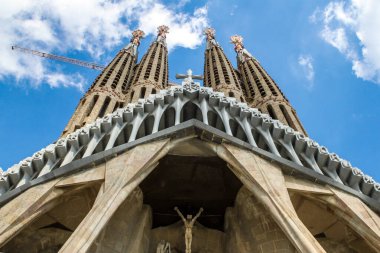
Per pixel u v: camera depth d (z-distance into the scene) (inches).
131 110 820.0
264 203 635.5
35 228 701.9
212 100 866.8
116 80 1777.8
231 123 842.8
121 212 730.2
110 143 737.0
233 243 761.0
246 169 685.3
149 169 689.0
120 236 705.6
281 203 613.0
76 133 758.5
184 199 839.1
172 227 796.6
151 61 1978.3
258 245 723.4
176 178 821.2
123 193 613.0
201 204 841.5
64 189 661.3
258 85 1854.1
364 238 636.1
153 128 775.7
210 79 1893.5
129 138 765.3
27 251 682.8
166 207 840.9
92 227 545.0
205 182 827.4
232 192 829.8
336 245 746.2
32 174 700.7
